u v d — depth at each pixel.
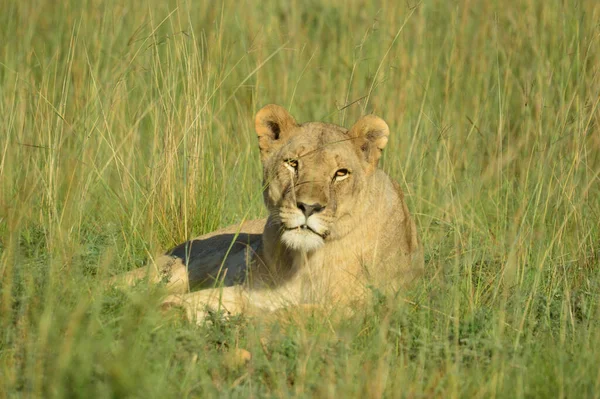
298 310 8.05
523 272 9.05
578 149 10.91
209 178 11.73
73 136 12.26
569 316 8.35
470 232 10.65
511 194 11.77
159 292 7.97
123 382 5.73
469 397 6.32
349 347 7.08
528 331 7.73
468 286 8.80
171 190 11.28
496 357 6.85
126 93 12.78
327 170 8.68
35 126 11.64
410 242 10.05
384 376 6.45
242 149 13.21
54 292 7.36
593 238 10.72
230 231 10.82
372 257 9.13
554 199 11.09
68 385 5.93
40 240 9.65
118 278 8.57
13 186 10.69
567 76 12.98
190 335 7.10
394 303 7.93
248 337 7.48
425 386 6.61
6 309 7.19
